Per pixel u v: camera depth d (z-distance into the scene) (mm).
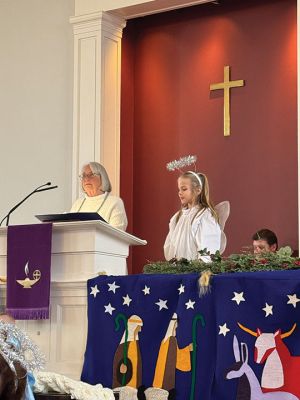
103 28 8812
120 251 5348
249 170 8273
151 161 8938
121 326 4777
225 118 8445
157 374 4602
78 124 8867
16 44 9453
